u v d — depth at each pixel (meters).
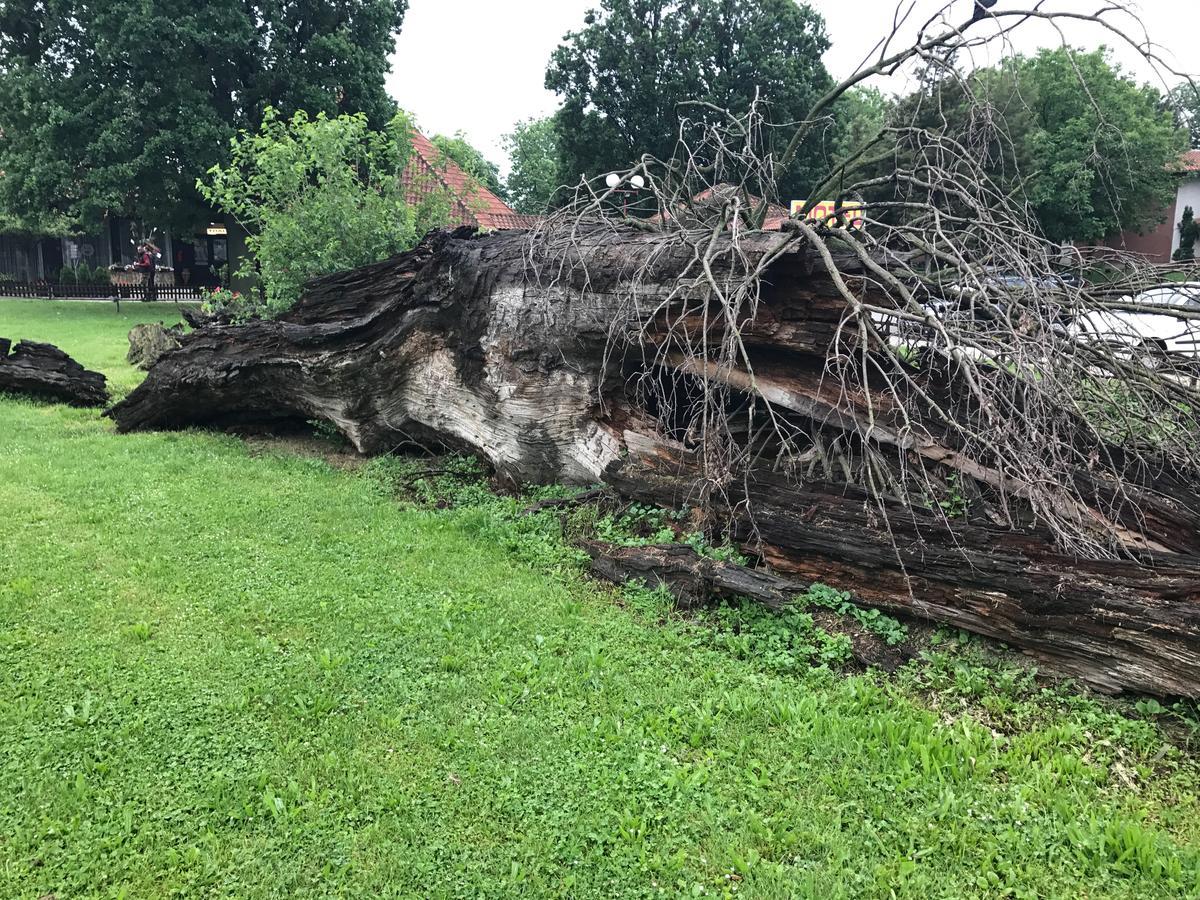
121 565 5.06
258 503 6.28
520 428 6.49
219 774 3.19
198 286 30.61
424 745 3.43
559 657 4.15
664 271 5.66
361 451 7.91
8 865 2.75
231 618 4.44
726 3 27.34
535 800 3.11
